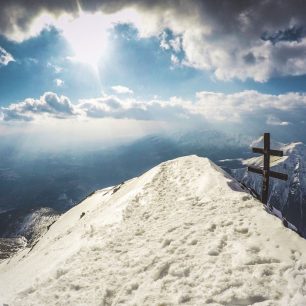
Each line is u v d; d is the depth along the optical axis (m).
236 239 11.34
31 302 10.16
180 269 9.91
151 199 19.75
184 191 19.61
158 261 10.88
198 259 10.38
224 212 14.14
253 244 10.66
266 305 7.71
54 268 13.41
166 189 21.28
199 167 24.34
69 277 11.11
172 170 26.20
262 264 9.36
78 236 19.45
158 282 9.56
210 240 11.59
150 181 24.48
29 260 24.25
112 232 15.46
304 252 9.88
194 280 9.30
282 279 8.63
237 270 9.31
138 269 10.67
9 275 21.16
